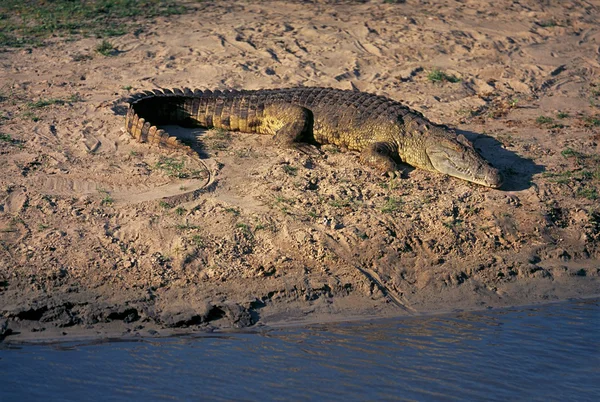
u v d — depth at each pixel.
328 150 15.56
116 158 14.66
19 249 12.02
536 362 10.64
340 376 10.17
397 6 25.58
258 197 13.62
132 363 10.24
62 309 11.06
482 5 26.16
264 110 15.93
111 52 20.31
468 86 19.19
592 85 19.62
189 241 12.42
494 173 14.07
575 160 15.38
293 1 25.86
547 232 13.49
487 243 13.13
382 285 12.22
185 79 18.83
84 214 12.88
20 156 14.48
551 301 12.34
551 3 26.94
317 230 12.85
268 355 10.54
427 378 10.20
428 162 14.91
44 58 19.78
